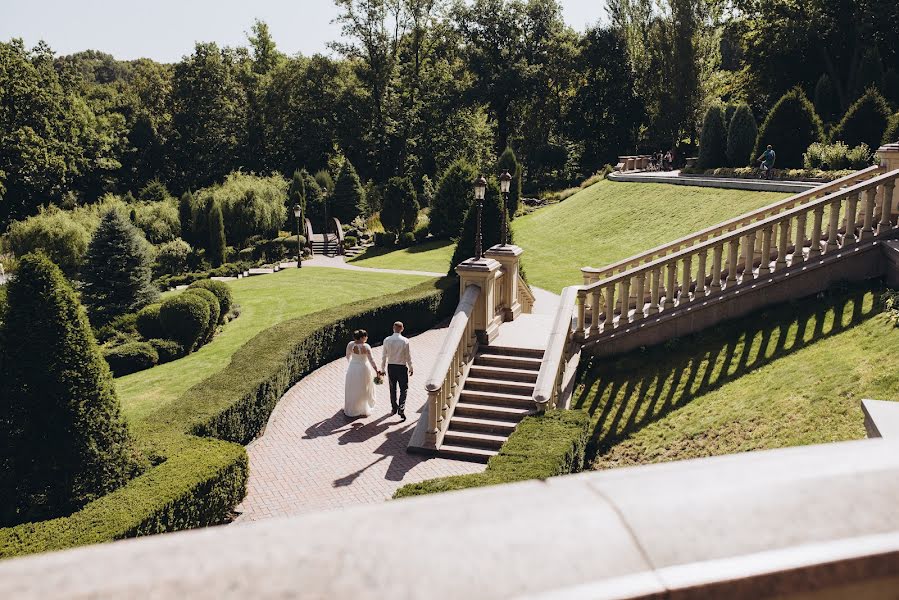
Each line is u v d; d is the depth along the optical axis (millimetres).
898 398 8867
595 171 63062
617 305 14922
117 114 67562
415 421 13258
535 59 60969
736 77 47094
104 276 24672
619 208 31250
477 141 60125
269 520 796
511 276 15445
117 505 7836
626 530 815
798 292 12391
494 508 845
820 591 796
